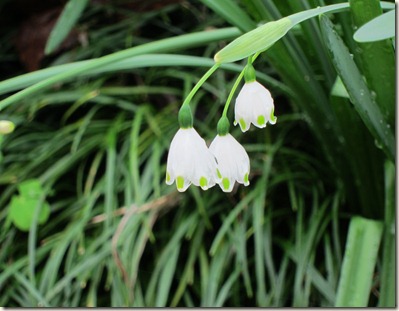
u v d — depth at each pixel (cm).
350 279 52
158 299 58
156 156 63
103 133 67
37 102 69
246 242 62
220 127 45
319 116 56
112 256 60
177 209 64
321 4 51
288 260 59
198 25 76
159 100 72
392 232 52
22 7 81
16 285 62
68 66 52
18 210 62
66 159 65
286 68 53
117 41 75
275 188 62
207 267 59
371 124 49
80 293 60
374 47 49
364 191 56
